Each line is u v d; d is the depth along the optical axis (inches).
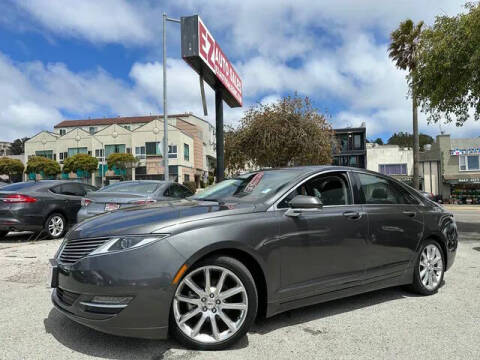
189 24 367.9
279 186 140.5
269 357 107.7
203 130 2454.5
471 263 245.6
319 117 745.0
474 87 395.9
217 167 454.9
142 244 106.8
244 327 114.1
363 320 138.7
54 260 119.1
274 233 124.3
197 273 112.9
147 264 105.0
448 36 399.9
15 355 107.8
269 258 122.0
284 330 128.6
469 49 383.6
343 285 141.7
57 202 349.7
